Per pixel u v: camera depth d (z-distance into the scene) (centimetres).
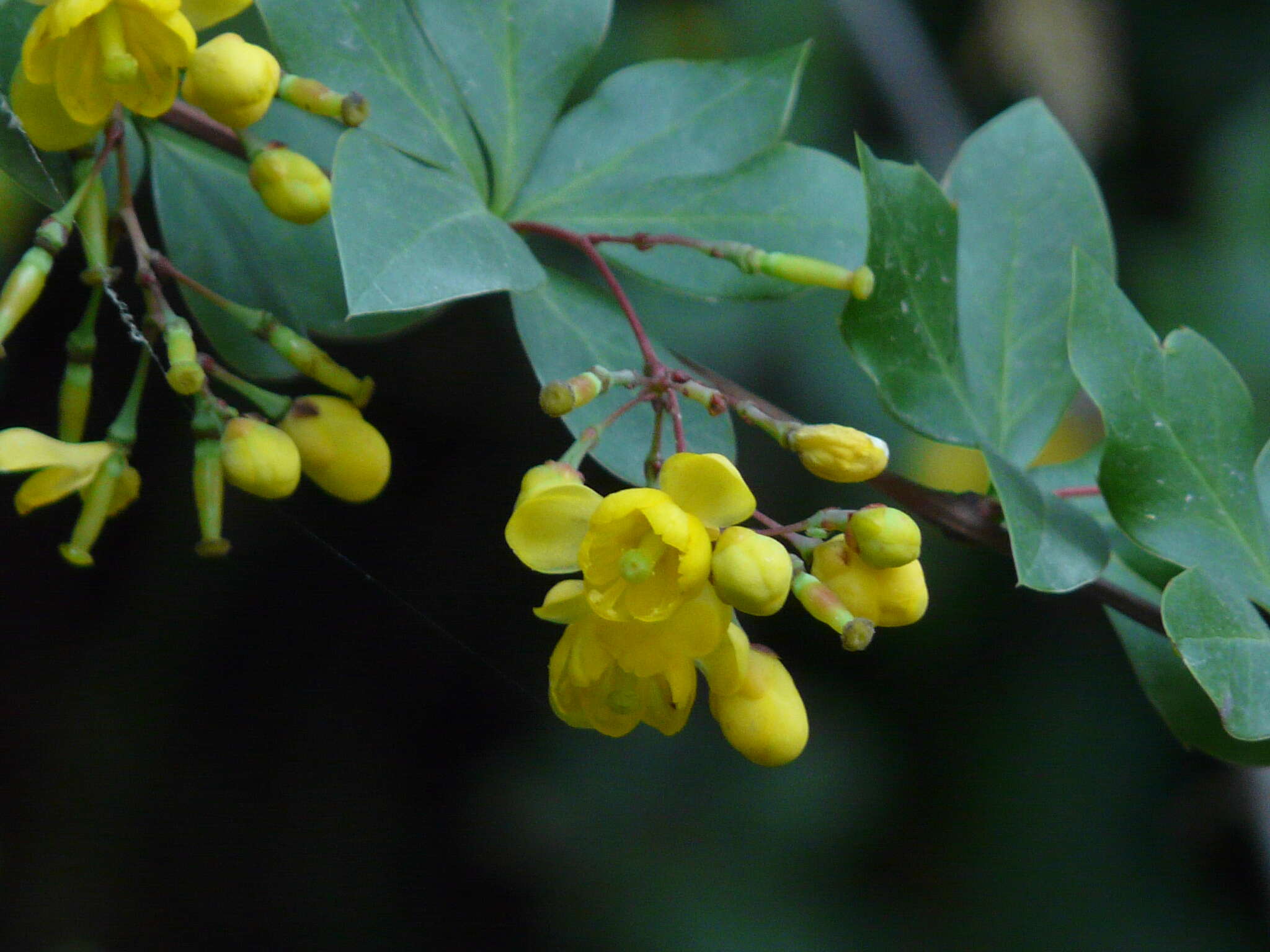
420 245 39
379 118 40
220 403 39
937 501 41
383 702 58
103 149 40
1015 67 58
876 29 53
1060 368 42
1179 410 40
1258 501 40
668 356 41
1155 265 59
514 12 41
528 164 41
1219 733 41
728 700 39
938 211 41
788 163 41
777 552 38
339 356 48
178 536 53
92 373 40
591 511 38
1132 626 41
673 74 42
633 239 41
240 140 39
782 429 39
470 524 40
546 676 40
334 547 40
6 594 56
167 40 39
